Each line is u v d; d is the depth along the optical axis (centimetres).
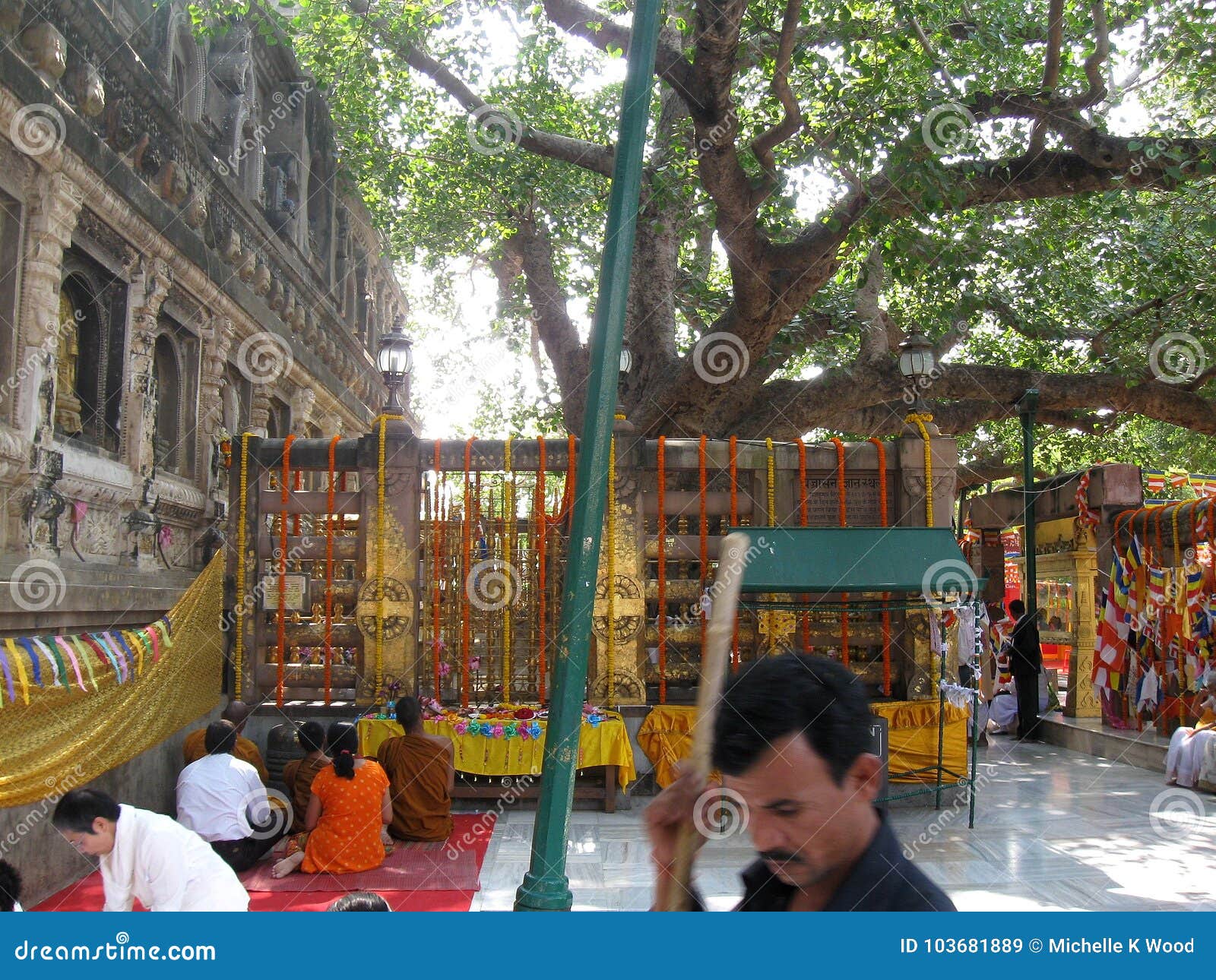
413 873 736
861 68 1052
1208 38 1196
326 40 1305
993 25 1089
